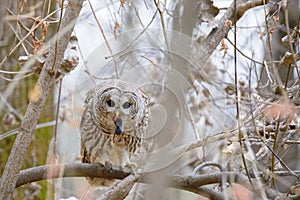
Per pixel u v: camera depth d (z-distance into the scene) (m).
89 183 9.38
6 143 12.17
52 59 7.34
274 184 7.93
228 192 8.41
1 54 11.52
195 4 7.10
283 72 9.47
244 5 8.97
